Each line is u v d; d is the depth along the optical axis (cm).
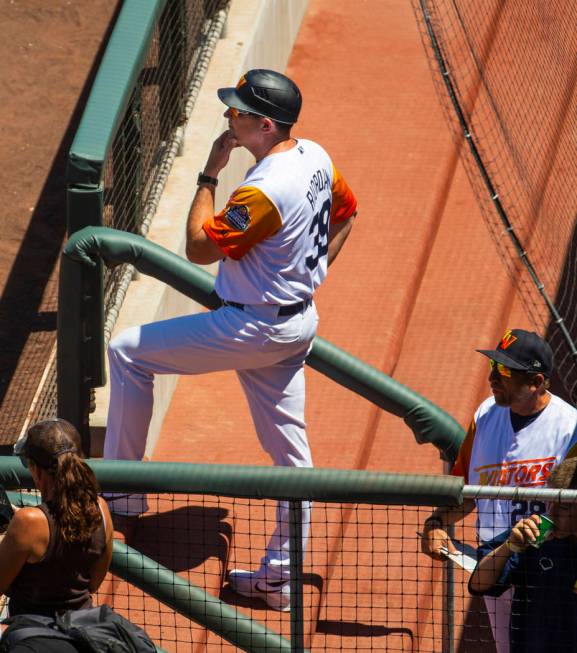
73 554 1478
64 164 2872
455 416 2612
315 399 2575
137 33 2217
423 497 1517
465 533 2302
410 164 3166
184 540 2139
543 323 2820
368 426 2523
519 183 3108
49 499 1495
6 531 1506
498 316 2842
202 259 1872
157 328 1958
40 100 3041
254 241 1833
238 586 2070
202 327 1919
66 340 2120
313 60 3512
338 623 2088
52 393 2311
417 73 3453
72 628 1452
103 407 2266
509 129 3228
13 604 1505
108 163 2314
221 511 2225
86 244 2044
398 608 2130
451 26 3512
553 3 3566
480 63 3412
